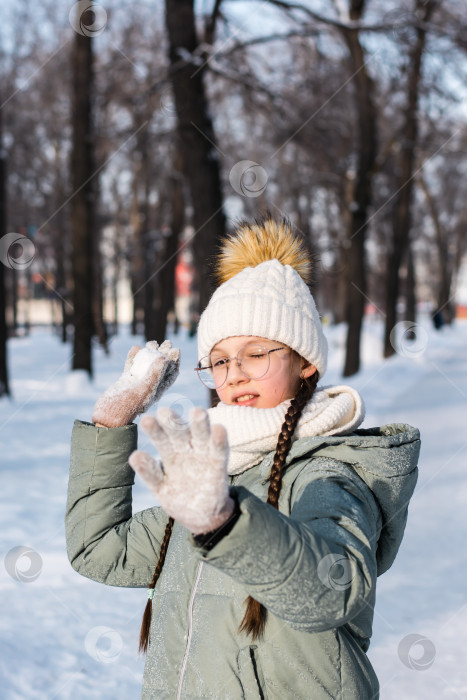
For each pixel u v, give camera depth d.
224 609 1.39
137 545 1.67
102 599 4.16
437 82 13.41
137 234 30.16
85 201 15.19
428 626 3.80
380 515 1.45
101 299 27.69
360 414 1.56
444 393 12.73
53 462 7.84
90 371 14.88
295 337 1.58
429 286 48.19
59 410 11.85
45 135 23.34
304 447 1.44
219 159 10.15
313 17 12.23
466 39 12.56
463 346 25.59
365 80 16.27
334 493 1.33
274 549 1.14
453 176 32.31
